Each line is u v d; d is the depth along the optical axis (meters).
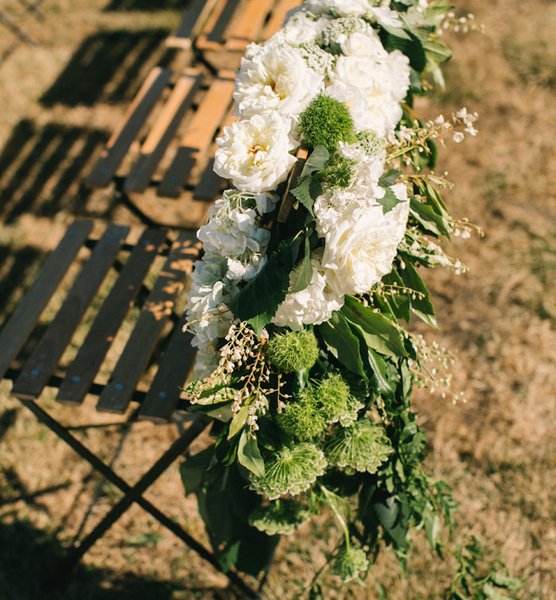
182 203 3.94
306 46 1.77
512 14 4.77
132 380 2.10
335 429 1.77
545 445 2.86
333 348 1.62
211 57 4.65
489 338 3.20
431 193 1.83
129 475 2.94
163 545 2.73
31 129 4.48
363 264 1.45
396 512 1.89
